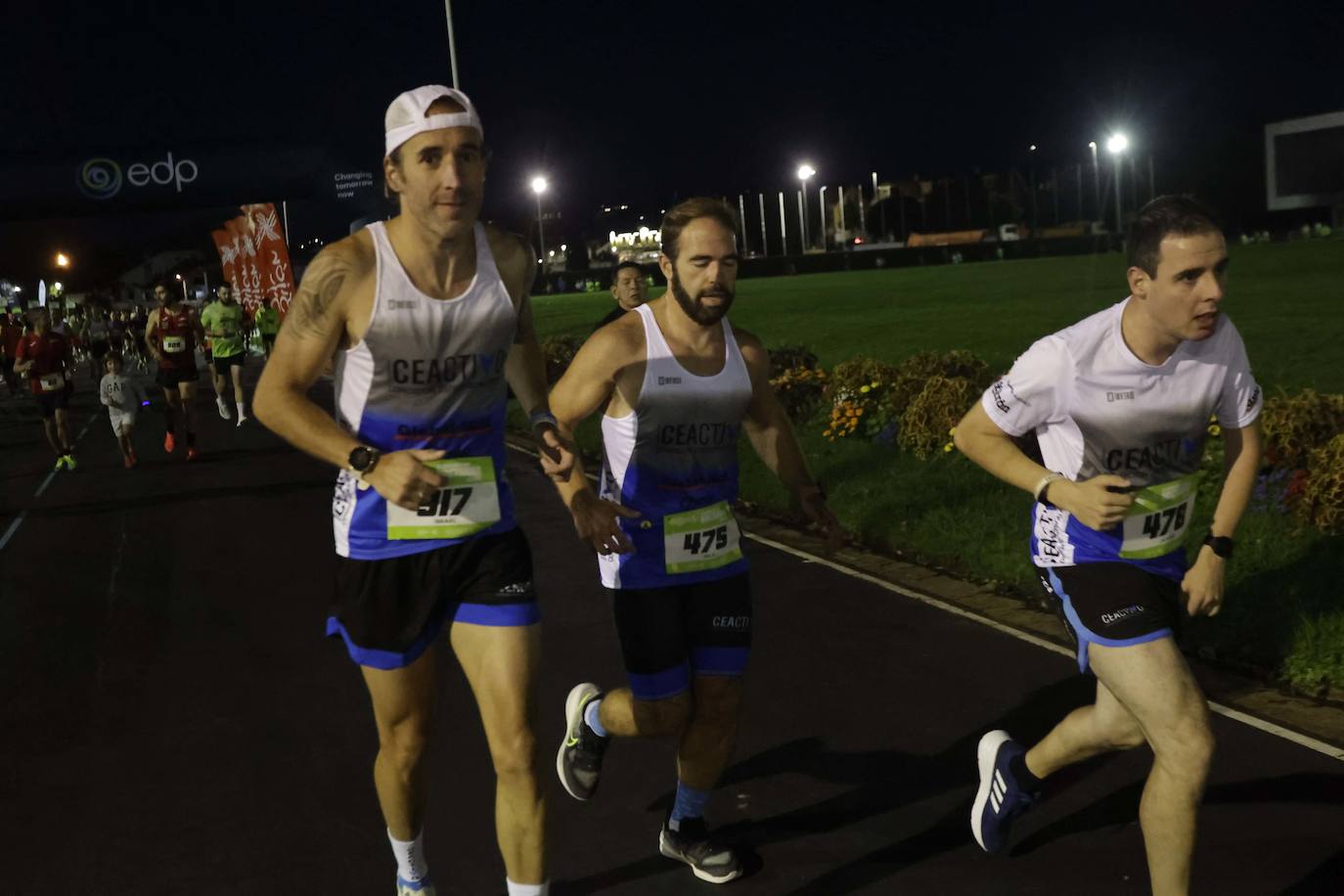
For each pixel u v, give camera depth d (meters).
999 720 4.77
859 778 4.30
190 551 8.88
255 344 33.75
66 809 4.34
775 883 3.57
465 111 2.78
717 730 3.56
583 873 3.70
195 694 5.59
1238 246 55.44
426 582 2.98
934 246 67.94
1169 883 2.96
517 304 3.02
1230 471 3.25
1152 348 3.02
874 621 6.17
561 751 4.03
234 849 3.96
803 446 10.85
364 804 4.28
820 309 32.31
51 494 12.07
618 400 3.47
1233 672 5.08
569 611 6.70
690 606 3.53
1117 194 78.00
